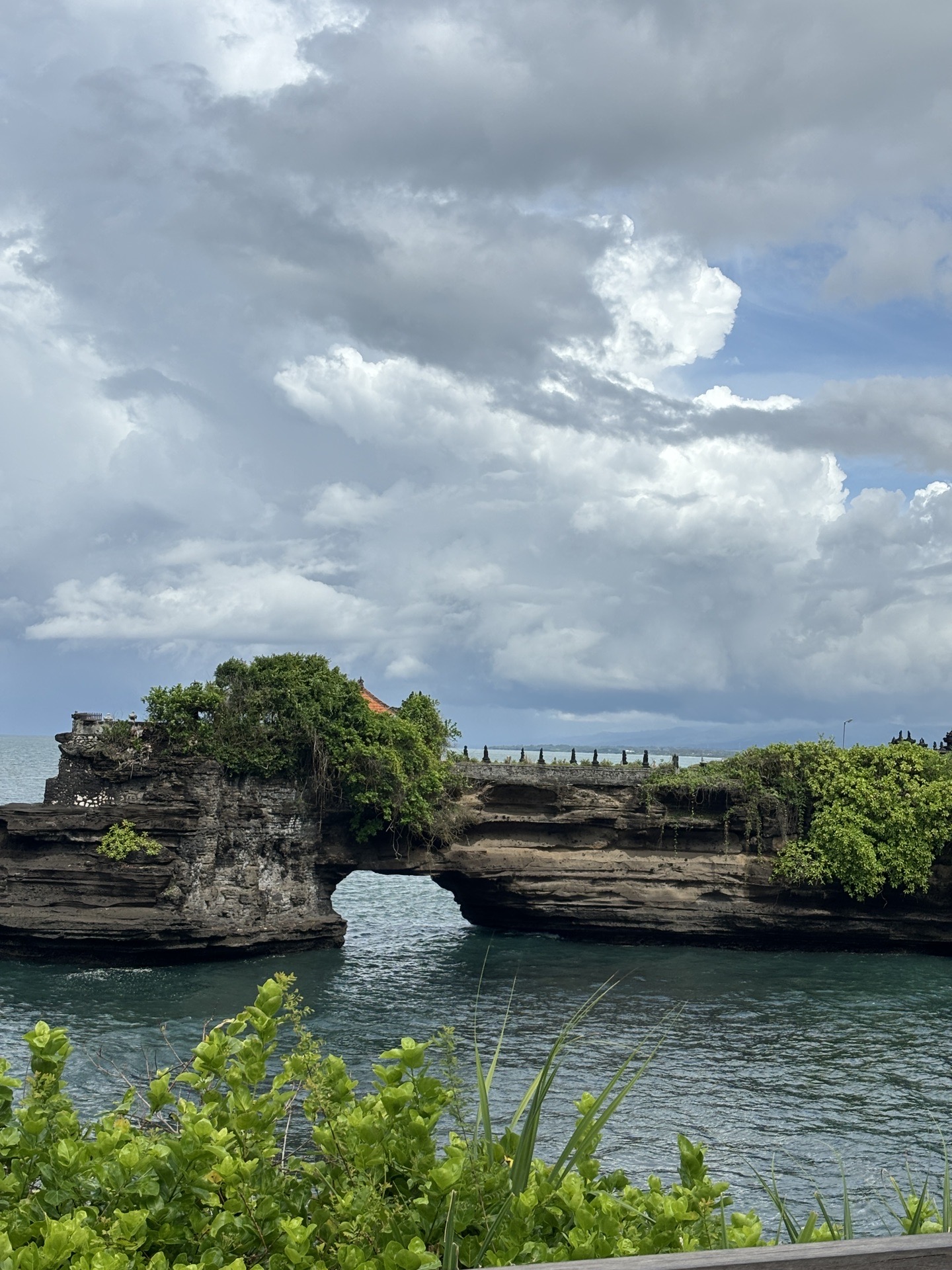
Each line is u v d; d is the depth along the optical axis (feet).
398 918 307.17
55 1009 186.50
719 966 242.37
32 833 228.43
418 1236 28.12
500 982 221.05
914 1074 162.40
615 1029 185.06
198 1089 34.22
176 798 235.81
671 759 289.94
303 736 250.98
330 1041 172.35
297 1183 32.50
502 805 275.59
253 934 238.68
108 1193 29.45
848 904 263.70
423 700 285.02
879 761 271.90
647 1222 30.83
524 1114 130.82
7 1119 33.27
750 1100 148.15
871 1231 107.14
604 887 263.70
